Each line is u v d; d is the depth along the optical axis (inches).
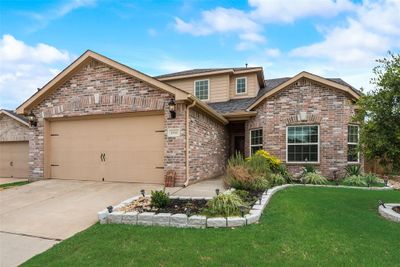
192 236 189.5
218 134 542.6
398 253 164.2
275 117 513.3
